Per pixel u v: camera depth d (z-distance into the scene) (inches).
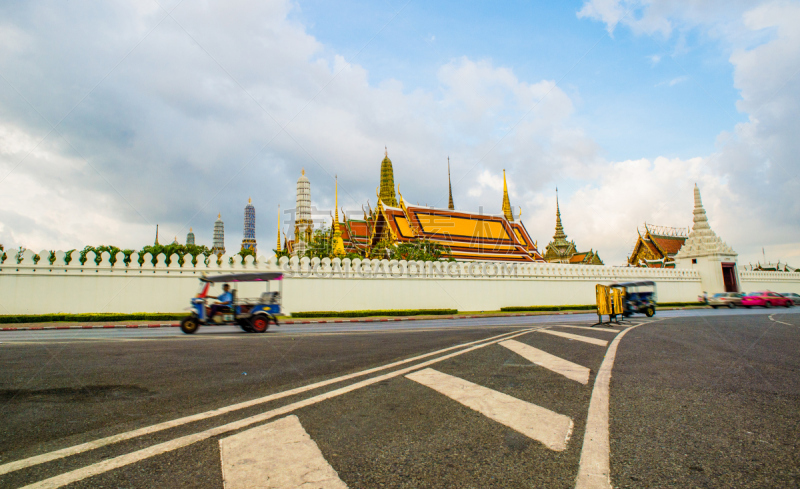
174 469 122.6
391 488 109.6
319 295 1024.2
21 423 167.0
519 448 137.3
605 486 110.2
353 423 163.6
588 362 293.0
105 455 133.6
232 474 118.7
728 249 1635.1
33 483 114.2
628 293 890.1
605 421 163.8
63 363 295.7
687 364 285.4
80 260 858.8
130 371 268.1
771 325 613.3
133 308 877.8
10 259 816.3
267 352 352.5
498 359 305.9
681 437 146.6
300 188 3531.0
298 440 145.5
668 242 2442.2
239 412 179.6
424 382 232.5
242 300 598.5
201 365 290.0
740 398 198.2
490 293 1249.4
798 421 164.4
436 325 705.6
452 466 123.5
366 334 515.8
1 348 373.4
